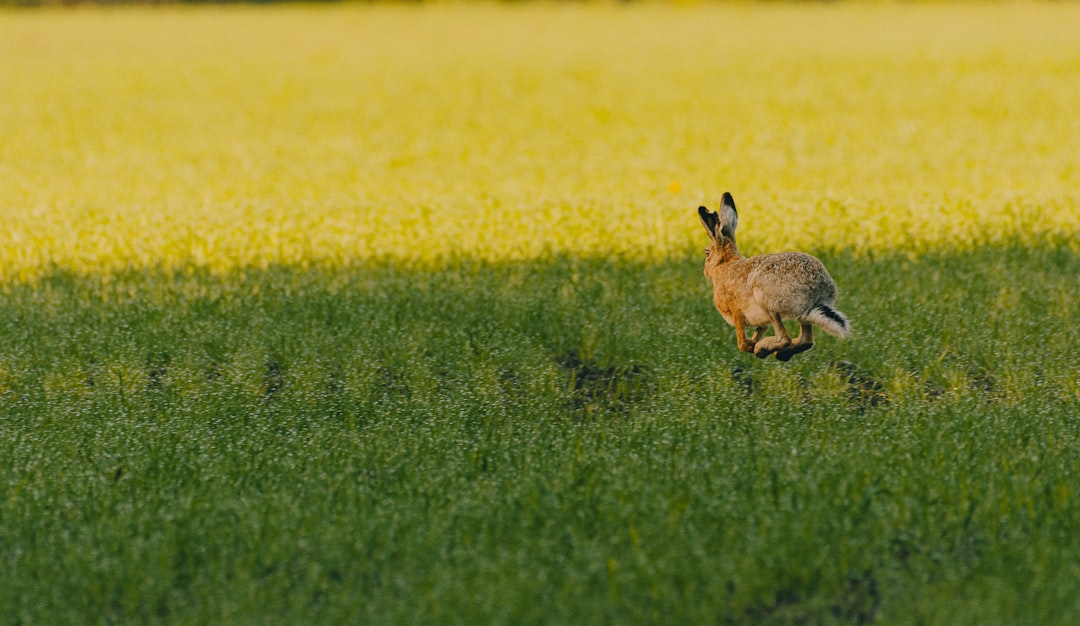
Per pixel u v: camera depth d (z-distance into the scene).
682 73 113.50
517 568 20.03
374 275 40.25
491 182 61.59
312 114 91.94
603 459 24.59
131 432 26.62
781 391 29.11
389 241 44.28
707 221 28.06
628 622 19.00
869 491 22.31
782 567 20.03
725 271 27.25
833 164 65.88
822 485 22.67
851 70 111.69
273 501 22.61
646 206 50.66
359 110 93.69
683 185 59.34
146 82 113.06
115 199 56.81
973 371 31.17
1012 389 29.11
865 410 28.23
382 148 75.50
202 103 98.88
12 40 161.88
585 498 22.55
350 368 30.94
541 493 22.73
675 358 31.50
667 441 25.34
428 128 84.00
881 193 54.38
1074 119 81.75
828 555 20.52
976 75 105.31
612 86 105.62
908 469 23.59
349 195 57.22
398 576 20.20
